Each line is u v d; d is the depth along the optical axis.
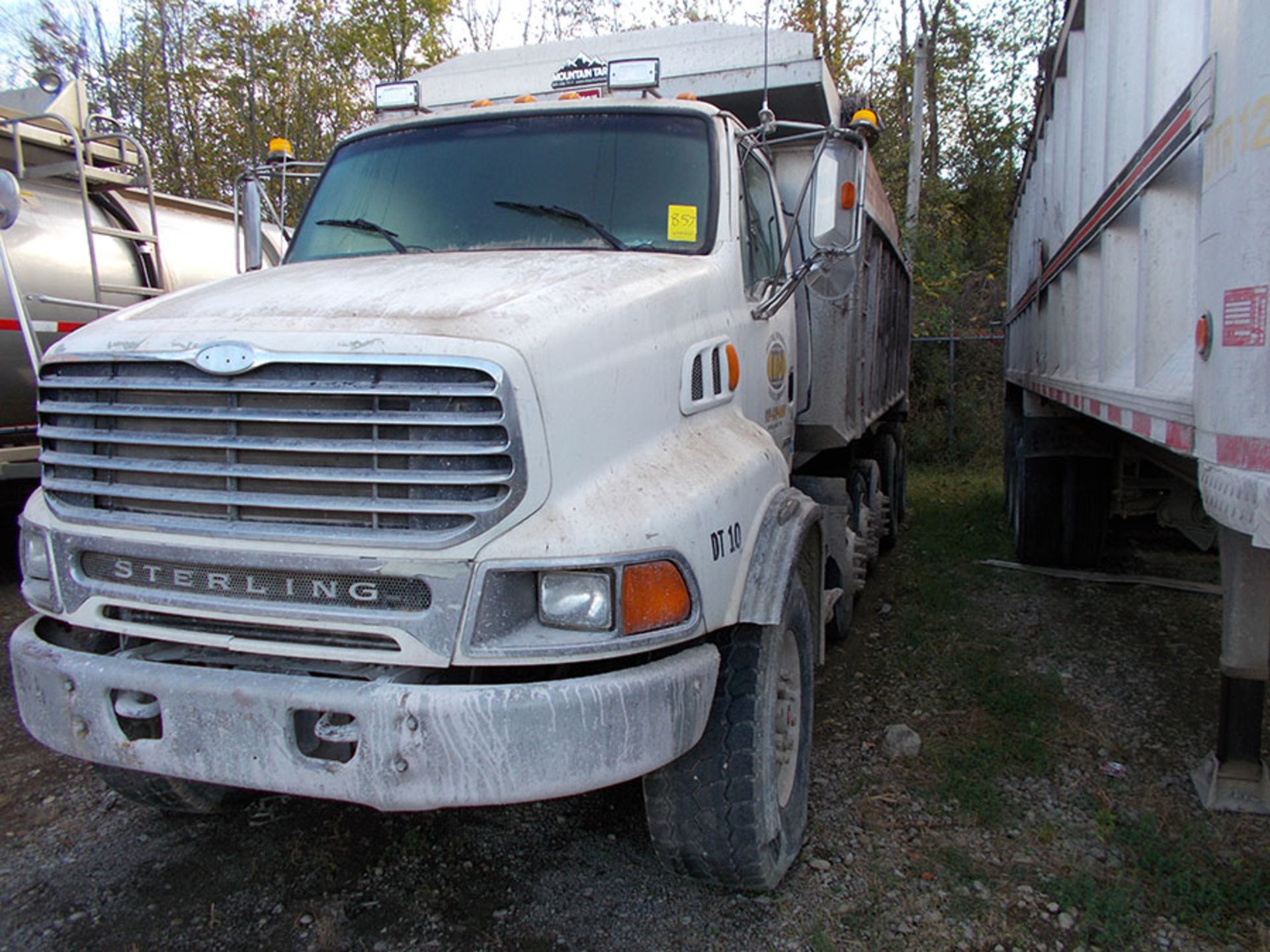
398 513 2.38
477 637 2.35
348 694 2.38
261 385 2.44
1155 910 3.06
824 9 20.11
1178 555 7.93
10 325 6.85
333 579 2.45
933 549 8.48
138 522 2.61
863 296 6.38
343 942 2.94
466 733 2.33
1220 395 2.46
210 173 16.73
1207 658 5.34
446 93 5.55
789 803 3.29
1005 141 22.89
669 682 2.51
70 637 2.97
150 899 3.17
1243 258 2.31
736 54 5.25
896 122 22.38
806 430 5.71
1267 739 4.25
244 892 3.20
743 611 2.88
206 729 2.51
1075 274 5.46
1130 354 3.98
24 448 7.10
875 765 4.11
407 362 2.33
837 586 5.41
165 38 16.45
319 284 2.96
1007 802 3.77
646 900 3.15
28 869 3.36
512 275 2.95
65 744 2.72
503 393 2.32
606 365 2.67
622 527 2.46
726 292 3.55
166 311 2.84
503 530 2.36
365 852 3.46
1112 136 4.21
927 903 3.11
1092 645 5.60
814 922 3.02
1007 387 9.96
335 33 16.89
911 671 5.24
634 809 3.78
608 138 3.89
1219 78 2.47
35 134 7.04
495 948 2.91
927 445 14.82
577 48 5.49
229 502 2.49
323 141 17.09
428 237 3.75
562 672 2.58
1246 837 3.42
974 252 20.83
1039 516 7.29
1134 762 4.09
